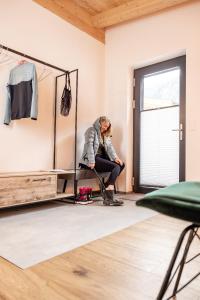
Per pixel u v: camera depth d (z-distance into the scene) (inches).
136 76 157.9
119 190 153.8
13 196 91.4
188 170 127.2
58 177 127.0
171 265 24.6
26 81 103.2
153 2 133.8
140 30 150.3
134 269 47.7
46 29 128.6
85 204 114.9
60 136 134.3
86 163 126.6
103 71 163.6
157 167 146.6
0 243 61.6
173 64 142.4
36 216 90.6
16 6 115.0
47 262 50.6
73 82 142.6
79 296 38.0
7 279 43.4
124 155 153.3
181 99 137.7
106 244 61.6
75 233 70.3
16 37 114.4
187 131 128.5
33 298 37.4
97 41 160.6
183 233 25.1
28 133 118.0
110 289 40.3
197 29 128.5
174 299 37.3
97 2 143.9
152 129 150.2
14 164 111.6
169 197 20.8
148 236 68.2
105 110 163.5
